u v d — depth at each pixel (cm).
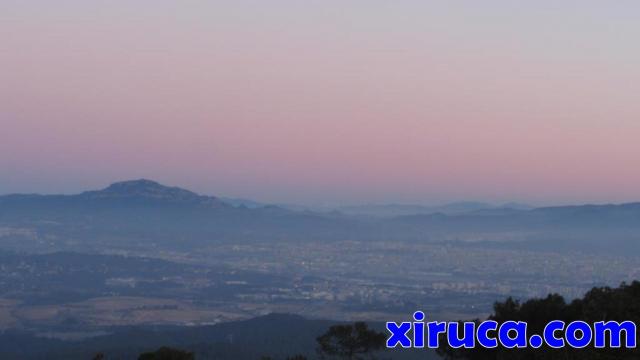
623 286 3425
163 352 3631
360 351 4222
